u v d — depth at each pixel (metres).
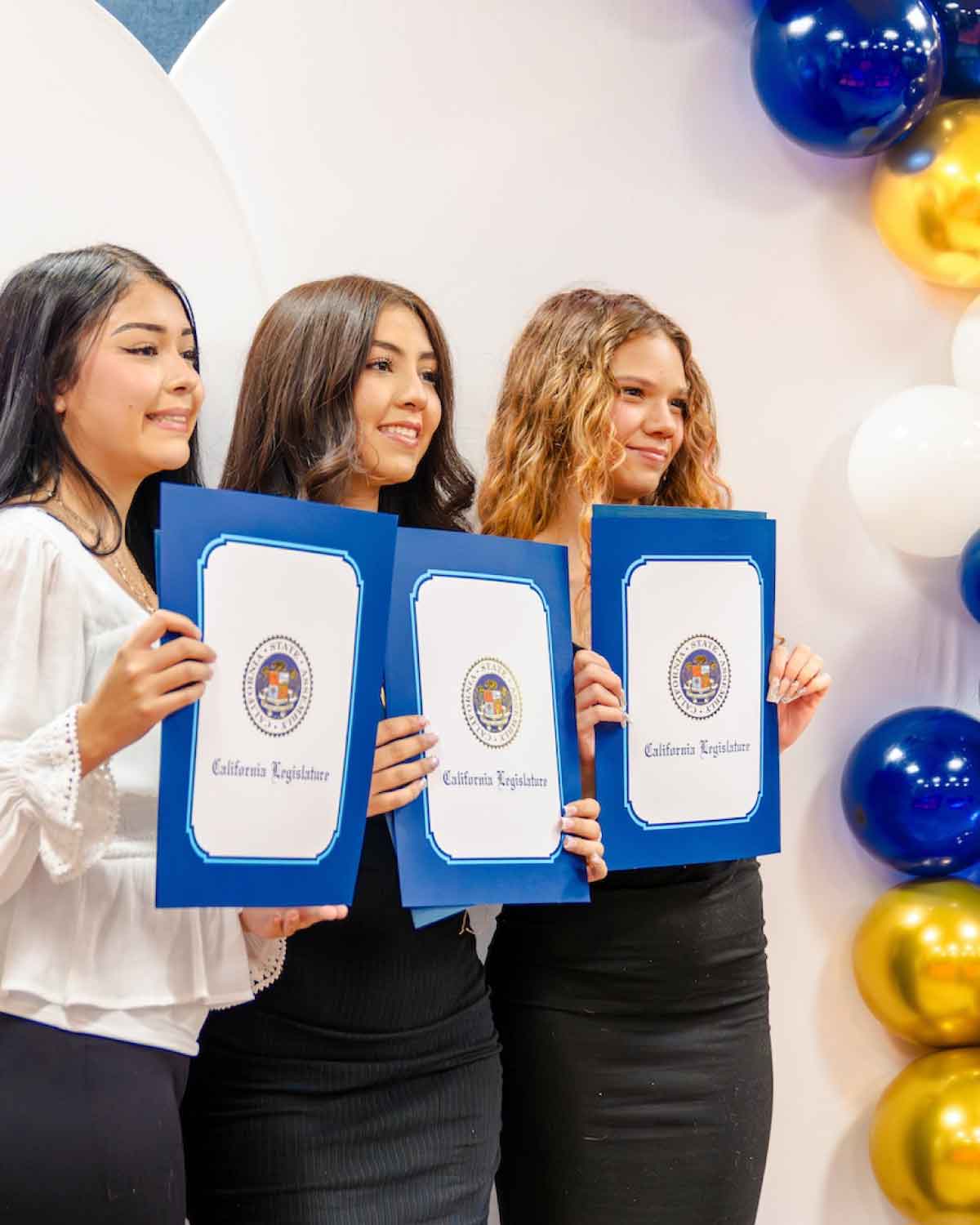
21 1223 1.36
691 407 2.12
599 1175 1.90
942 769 2.25
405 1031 1.71
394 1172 1.69
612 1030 1.92
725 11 2.35
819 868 2.46
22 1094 1.37
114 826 1.38
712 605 1.86
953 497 2.24
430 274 2.22
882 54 2.13
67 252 1.62
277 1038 1.68
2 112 1.95
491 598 1.72
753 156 2.38
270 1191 1.66
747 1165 1.96
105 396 1.55
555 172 2.28
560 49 2.27
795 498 2.42
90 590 1.45
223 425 2.08
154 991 1.45
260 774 1.42
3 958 1.44
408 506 2.01
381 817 1.73
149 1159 1.42
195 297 2.06
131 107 2.01
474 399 2.24
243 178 2.12
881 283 2.46
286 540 1.45
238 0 2.11
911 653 2.50
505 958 2.00
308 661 1.46
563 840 1.73
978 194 2.24
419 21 2.19
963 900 2.30
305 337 1.82
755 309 2.39
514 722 1.71
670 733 1.83
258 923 1.58
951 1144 2.26
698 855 1.84
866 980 2.38
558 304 2.07
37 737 1.33
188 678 1.33
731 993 1.97
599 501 1.97
